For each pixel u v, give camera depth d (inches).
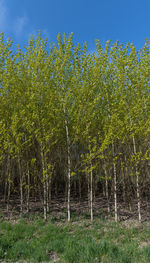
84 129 250.2
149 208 271.1
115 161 234.7
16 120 236.7
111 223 217.5
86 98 243.6
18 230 192.2
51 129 242.1
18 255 146.6
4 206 279.4
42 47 264.2
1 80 258.1
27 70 270.8
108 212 252.8
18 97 264.8
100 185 386.0
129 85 235.6
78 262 135.5
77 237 178.1
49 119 247.1
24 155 269.3
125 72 237.1
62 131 265.7
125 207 276.1
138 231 194.1
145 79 235.5
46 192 260.5
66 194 306.7
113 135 225.8
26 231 190.5
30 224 214.8
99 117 258.8
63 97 245.4
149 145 238.1
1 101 255.0
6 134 235.1
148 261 133.4
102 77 252.2
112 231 193.3
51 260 141.8
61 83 247.4
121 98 231.8
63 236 180.5
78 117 236.2
